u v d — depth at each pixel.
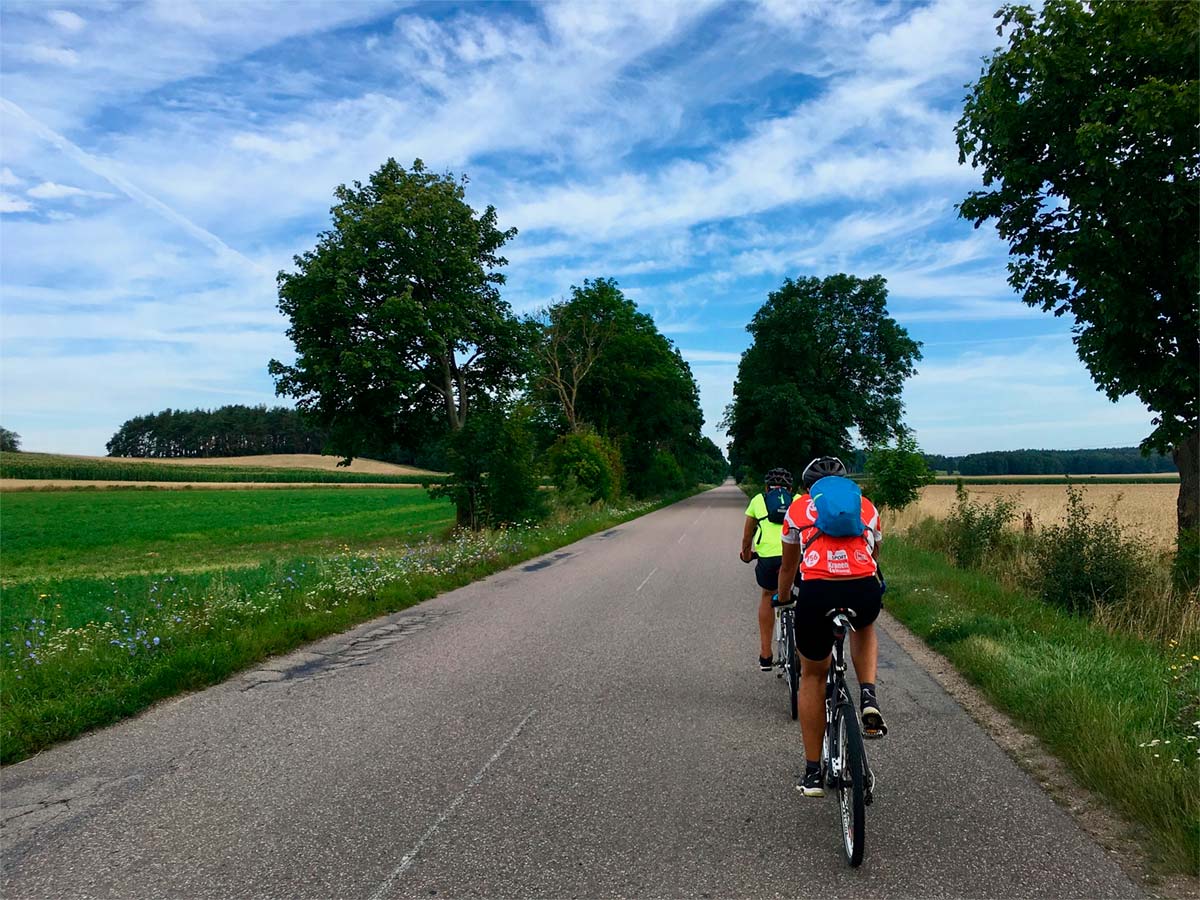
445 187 24.59
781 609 5.40
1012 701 5.30
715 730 4.97
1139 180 8.23
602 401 45.34
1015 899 2.89
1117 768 3.84
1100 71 8.58
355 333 23.59
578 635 8.07
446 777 4.21
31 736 4.83
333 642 8.00
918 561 12.70
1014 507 13.69
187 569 19.36
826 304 41.84
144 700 5.75
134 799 3.97
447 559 13.47
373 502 56.50
